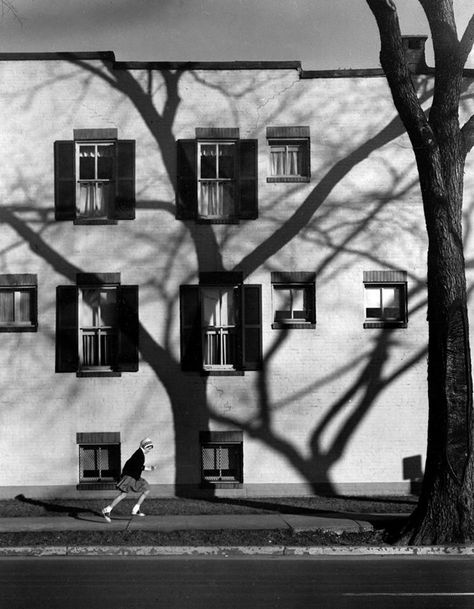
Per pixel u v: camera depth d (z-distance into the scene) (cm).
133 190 2031
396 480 2016
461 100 2055
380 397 2023
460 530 1426
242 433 2011
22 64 2042
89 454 2027
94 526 1579
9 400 2009
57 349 2006
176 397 2012
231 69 2053
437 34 1453
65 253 2030
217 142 2064
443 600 1034
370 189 2042
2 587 1131
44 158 2036
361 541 1469
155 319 2027
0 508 1820
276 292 2050
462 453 1438
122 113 2044
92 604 1017
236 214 2041
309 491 2008
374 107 2048
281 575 1216
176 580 1179
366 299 2053
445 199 1457
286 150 2067
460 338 1446
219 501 1920
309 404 2020
